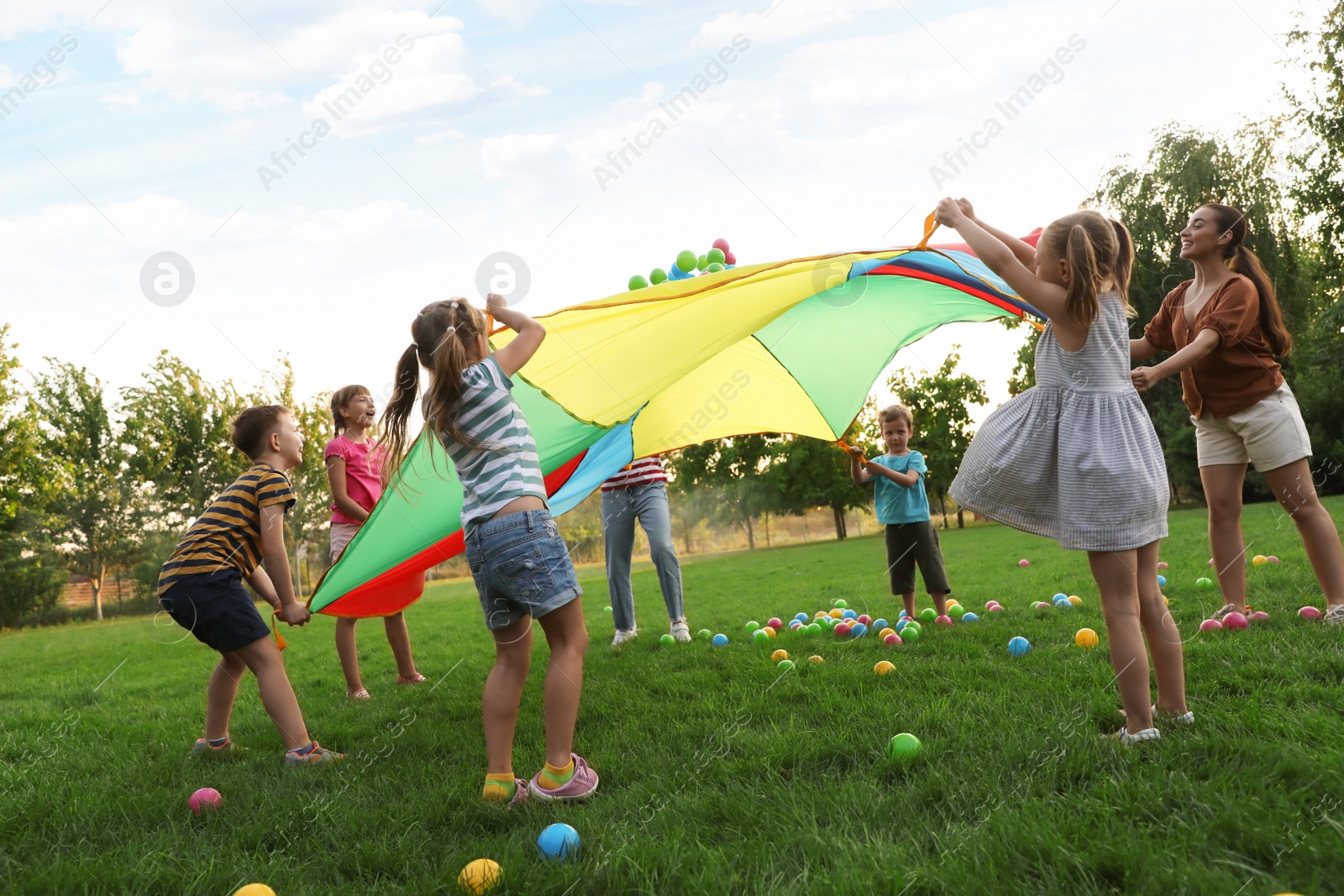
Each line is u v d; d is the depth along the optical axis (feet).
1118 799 6.61
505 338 11.79
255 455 11.35
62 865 6.98
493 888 6.14
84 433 69.67
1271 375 12.97
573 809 7.96
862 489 105.29
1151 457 8.35
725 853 6.51
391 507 11.51
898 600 23.27
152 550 70.74
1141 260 61.41
